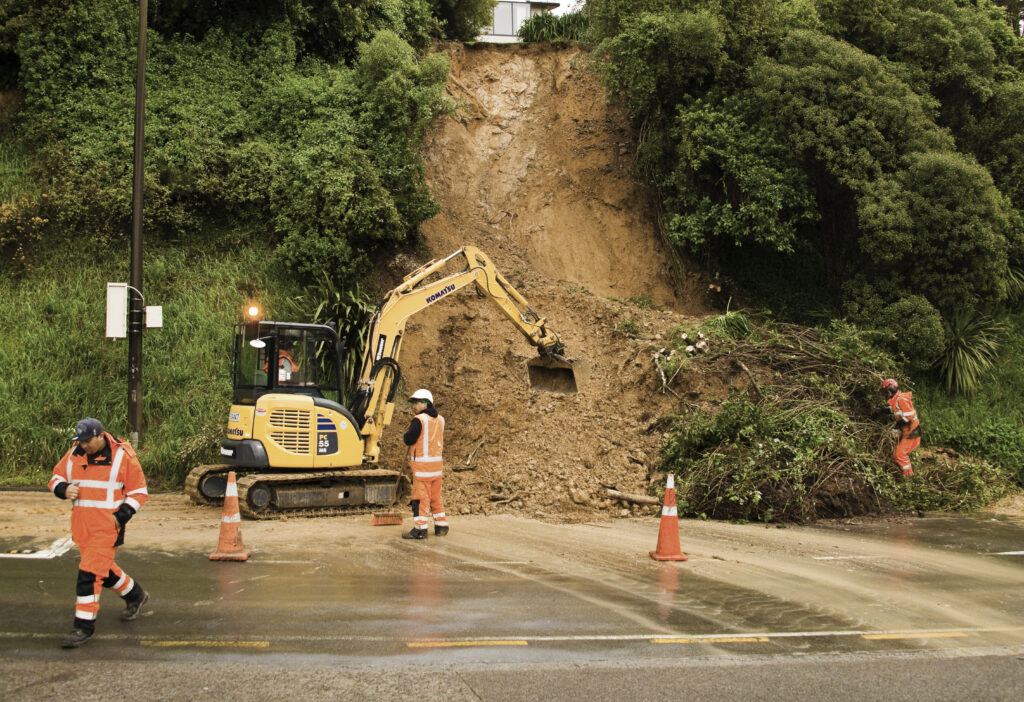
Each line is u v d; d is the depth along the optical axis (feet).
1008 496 43.88
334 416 35.83
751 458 37.17
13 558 25.93
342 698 15.69
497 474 39.27
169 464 42.04
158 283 51.37
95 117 54.65
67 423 43.57
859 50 55.21
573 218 61.00
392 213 52.85
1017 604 23.71
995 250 50.39
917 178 51.08
